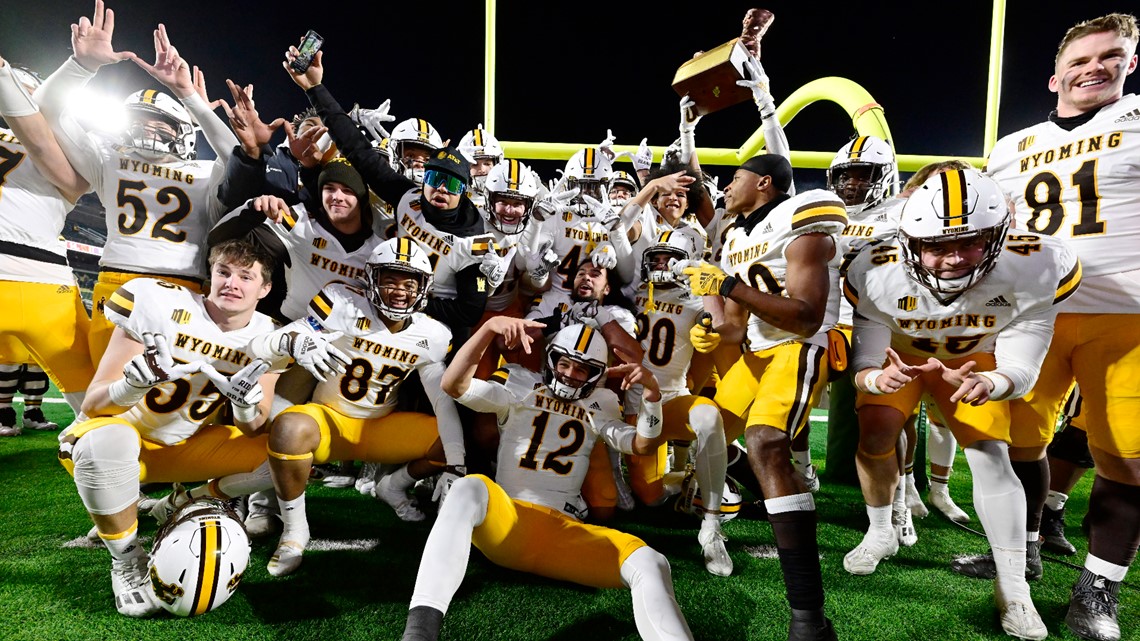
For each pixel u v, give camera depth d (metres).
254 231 3.15
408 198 3.27
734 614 2.21
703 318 2.52
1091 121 2.46
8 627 1.93
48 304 3.09
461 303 3.28
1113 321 2.27
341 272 3.16
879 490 2.63
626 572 1.95
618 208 4.58
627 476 3.95
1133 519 2.14
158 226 3.24
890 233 2.37
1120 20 2.40
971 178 1.98
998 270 2.06
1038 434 2.52
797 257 2.06
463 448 2.79
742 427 2.73
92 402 2.14
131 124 3.13
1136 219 2.32
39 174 3.10
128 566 2.11
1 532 2.73
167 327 2.27
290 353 2.25
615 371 2.35
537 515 2.24
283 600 2.19
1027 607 2.11
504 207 3.39
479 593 2.30
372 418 2.88
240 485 2.55
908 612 2.26
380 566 2.50
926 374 2.41
